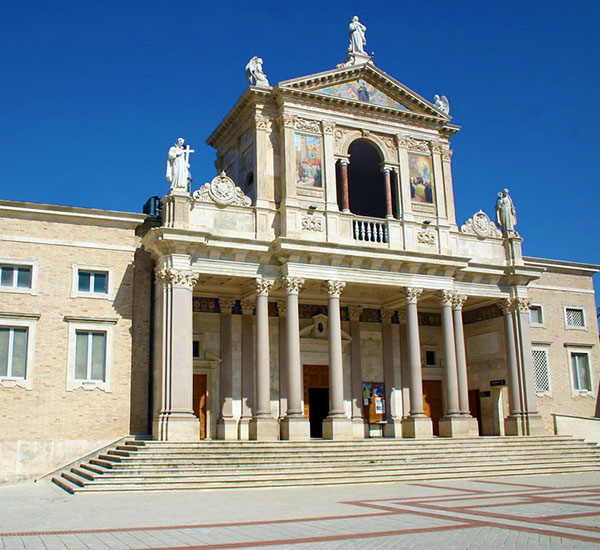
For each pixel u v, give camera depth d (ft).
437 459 100.73
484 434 137.59
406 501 64.69
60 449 104.42
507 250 133.80
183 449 93.45
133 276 114.52
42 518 56.65
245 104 122.62
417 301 129.08
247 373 123.13
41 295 108.17
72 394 106.93
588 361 151.33
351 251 115.85
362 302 136.56
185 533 46.78
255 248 111.55
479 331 141.38
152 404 110.83
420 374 119.24
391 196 126.21
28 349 105.70
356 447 101.19
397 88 127.54
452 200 131.75
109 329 111.14
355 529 47.52
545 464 103.45
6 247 107.65
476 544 41.09
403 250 119.96
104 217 113.70
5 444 101.55
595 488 77.20
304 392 129.80
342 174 122.42
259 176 116.78
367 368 134.62
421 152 130.11
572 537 43.39
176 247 106.11
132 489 78.69
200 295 123.65
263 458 92.58
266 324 111.75
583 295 154.51
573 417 138.21
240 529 48.32
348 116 124.16
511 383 129.80
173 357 102.63
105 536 45.98
